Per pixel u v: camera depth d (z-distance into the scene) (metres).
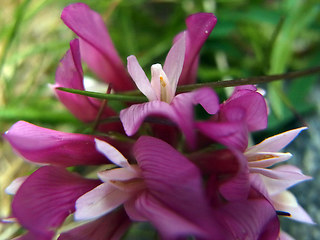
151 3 0.08
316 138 0.06
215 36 0.07
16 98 0.07
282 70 0.07
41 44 0.07
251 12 0.07
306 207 0.06
